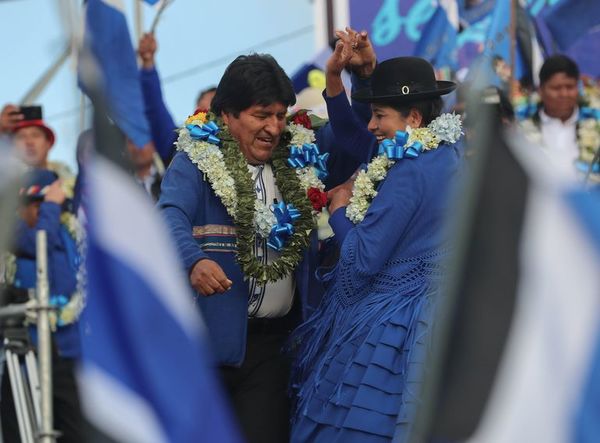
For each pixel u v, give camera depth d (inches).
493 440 273.7
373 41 1008.9
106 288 289.3
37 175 657.6
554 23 908.0
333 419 540.7
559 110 796.0
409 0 1000.9
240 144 568.4
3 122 559.2
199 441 283.7
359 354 540.1
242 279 560.4
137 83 767.7
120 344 287.4
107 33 757.9
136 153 765.3
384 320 540.4
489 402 275.0
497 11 781.3
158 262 291.7
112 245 290.2
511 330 276.8
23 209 647.1
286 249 561.3
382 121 571.2
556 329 275.0
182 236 539.5
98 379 285.3
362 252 547.5
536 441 272.5
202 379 287.3
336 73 583.5
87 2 740.0
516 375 275.0
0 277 431.8
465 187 285.4
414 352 528.4
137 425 283.4
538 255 279.0
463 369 277.4
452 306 280.5
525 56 895.7
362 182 564.1
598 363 271.9
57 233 645.3
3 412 605.3
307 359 565.3
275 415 567.2
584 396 271.6
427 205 547.5
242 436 562.6
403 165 553.0
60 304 639.8
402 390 530.9
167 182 561.3
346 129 589.6
